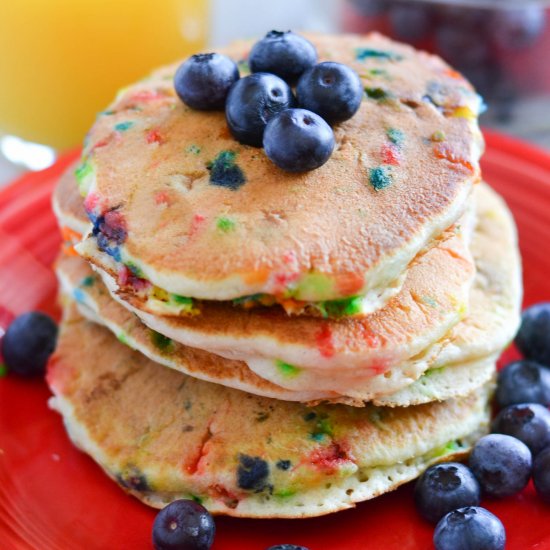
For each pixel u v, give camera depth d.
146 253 0.39
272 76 0.41
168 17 0.58
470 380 0.43
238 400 0.42
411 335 0.40
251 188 0.40
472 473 0.42
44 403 0.45
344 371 0.40
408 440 0.42
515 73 0.58
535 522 0.41
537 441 0.43
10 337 0.46
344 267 0.39
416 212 0.40
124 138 0.42
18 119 0.59
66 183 0.45
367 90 0.43
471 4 0.55
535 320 0.46
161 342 0.42
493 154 0.53
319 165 0.40
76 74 0.57
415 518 0.42
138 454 0.42
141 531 0.41
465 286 0.42
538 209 0.51
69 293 0.45
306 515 0.41
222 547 0.41
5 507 0.42
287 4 0.69
